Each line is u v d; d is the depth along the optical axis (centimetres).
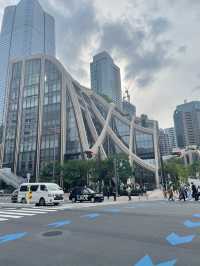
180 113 18362
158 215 1335
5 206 2300
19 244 833
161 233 895
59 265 607
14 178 7088
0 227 1169
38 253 717
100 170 5438
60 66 8281
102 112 9606
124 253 680
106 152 8706
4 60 15388
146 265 580
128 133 9275
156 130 9144
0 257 695
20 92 8600
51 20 18312
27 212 1714
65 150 7594
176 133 18438
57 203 2456
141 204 2222
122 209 1719
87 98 9194
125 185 5622
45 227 1112
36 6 16812
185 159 12606
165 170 7331
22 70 8869
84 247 759
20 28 15725
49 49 17288
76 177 5659
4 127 8481
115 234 914
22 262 645
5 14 16962
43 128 7931
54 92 8150
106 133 8750
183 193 2738
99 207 1952
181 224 1048
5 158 8100
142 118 9881
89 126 8350
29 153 7762
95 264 602
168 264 582
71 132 7744
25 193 2716
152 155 8831
